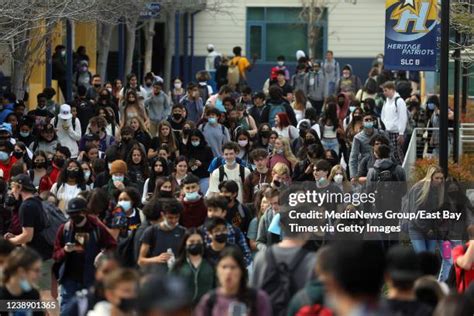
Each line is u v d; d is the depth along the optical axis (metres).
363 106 43.88
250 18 83.25
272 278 17.59
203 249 20.00
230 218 25.03
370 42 82.81
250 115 42.03
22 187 24.53
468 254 20.67
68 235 21.94
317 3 80.25
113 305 15.70
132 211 24.19
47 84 50.47
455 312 14.55
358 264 12.04
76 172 29.22
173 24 71.38
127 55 65.81
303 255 17.64
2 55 43.75
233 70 65.75
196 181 24.95
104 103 45.41
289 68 83.44
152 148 35.44
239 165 30.34
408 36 32.81
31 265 17.75
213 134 37.44
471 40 40.75
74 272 21.97
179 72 79.50
